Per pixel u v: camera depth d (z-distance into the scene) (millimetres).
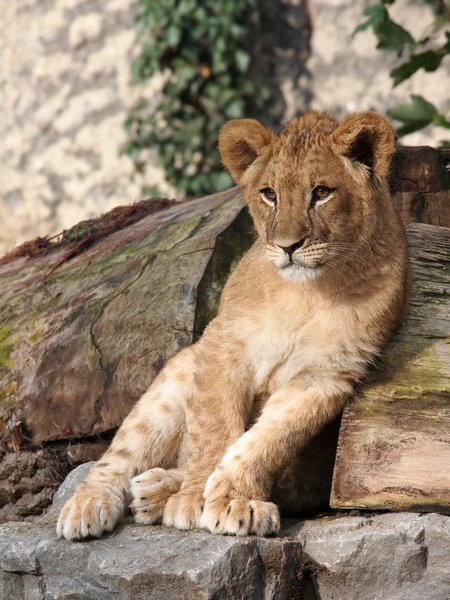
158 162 19062
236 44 19062
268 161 6891
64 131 20047
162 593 5863
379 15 11625
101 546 6207
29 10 20219
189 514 6406
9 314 9844
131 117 19062
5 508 9172
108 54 19766
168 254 9164
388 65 19000
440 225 9625
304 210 6574
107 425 8742
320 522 6414
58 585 6195
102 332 8969
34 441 9039
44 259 10852
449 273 8023
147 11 18875
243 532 6109
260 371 7023
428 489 6309
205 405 7000
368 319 6828
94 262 10039
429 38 11945
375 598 5965
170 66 19047
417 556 5906
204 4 18891
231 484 6445
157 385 7805
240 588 5859
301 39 19750
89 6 19828
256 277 7016
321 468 7168
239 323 6992
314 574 6137
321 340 6820
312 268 6570
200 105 19094
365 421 6695
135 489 6750
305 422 6703
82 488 7211
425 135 18188
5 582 6445
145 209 11203
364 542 5969
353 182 6676
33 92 20203
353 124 6562
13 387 9180
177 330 8445
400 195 9625
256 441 6590
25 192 20250
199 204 10281
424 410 6703
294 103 19688
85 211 19922
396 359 7027
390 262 6914
